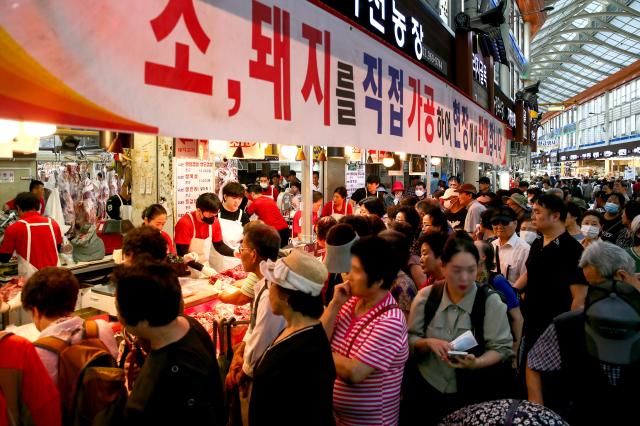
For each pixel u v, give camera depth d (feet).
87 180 28.27
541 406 5.80
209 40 7.06
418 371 7.91
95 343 6.28
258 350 7.22
